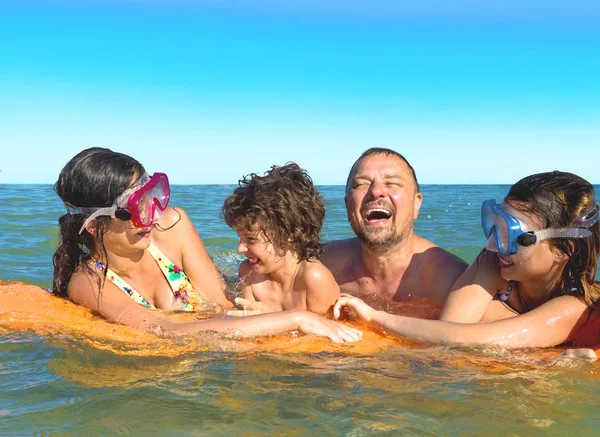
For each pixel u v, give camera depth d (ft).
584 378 3.29
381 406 2.90
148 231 4.30
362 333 4.05
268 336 3.89
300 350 3.69
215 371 3.33
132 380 3.18
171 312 4.46
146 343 3.78
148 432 2.61
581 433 2.68
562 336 3.90
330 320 4.08
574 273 3.98
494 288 4.26
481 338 3.81
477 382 3.22
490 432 2.67
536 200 3.83
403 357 3.63
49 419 2.72
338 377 3.27
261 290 4.68
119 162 4.16
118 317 4.20
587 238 3.88
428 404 2.93
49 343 3.74
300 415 2.79
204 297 4.75
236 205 4.34
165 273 4.63
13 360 3.47
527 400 3.00
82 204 4.20
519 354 3.68
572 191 3.84
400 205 4.61
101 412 2.79
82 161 4.15
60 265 4.57
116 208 4.09
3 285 4.84
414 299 4.88
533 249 3.86
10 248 7.73
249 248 4.39
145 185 4.15
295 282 4.51
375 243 4.69
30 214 11.23
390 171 4.59
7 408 2.83
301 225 4.45
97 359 3.49
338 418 2.77
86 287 4.39
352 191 4.67
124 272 4.50
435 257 4.87
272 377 3.25
